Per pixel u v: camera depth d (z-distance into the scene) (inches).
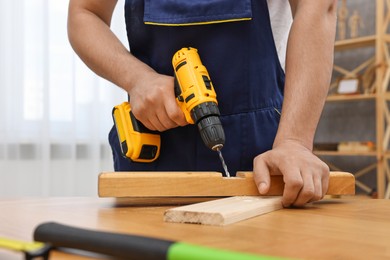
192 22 39.0
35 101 80.6
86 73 84.5
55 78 82.2
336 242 19.0
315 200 30.1
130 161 41.9
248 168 40.7
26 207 29.4
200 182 30.5
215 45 39.9
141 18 42.2
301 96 33.3
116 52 39.2
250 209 25.6
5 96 78.5
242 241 19.1
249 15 38.5
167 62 41.5
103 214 26.5
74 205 30.6
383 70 101.4
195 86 34.0
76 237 15.2
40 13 79.9
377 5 101.6
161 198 34.2
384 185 103.1
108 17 44.1
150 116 35.7
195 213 23.5
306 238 19.8
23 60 79.2
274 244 18.5
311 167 30.1
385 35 102.2
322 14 34.6
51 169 83.0
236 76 40.1
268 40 40.8
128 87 37.5
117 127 39.1
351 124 124.1
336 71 125.2
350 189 33.2
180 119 34.8
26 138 80.6
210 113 33.4
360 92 112.0
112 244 14.4
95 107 85.0
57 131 83.1
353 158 123.0
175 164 41.1
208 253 12.5
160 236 20.1
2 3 77.6
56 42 81.8
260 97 40.8
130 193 29.1
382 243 18.8
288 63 35.1
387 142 109.5
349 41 108.0
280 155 31.0
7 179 79.6
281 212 28.1
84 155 86.0
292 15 40.1
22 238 19.2
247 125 40.3
